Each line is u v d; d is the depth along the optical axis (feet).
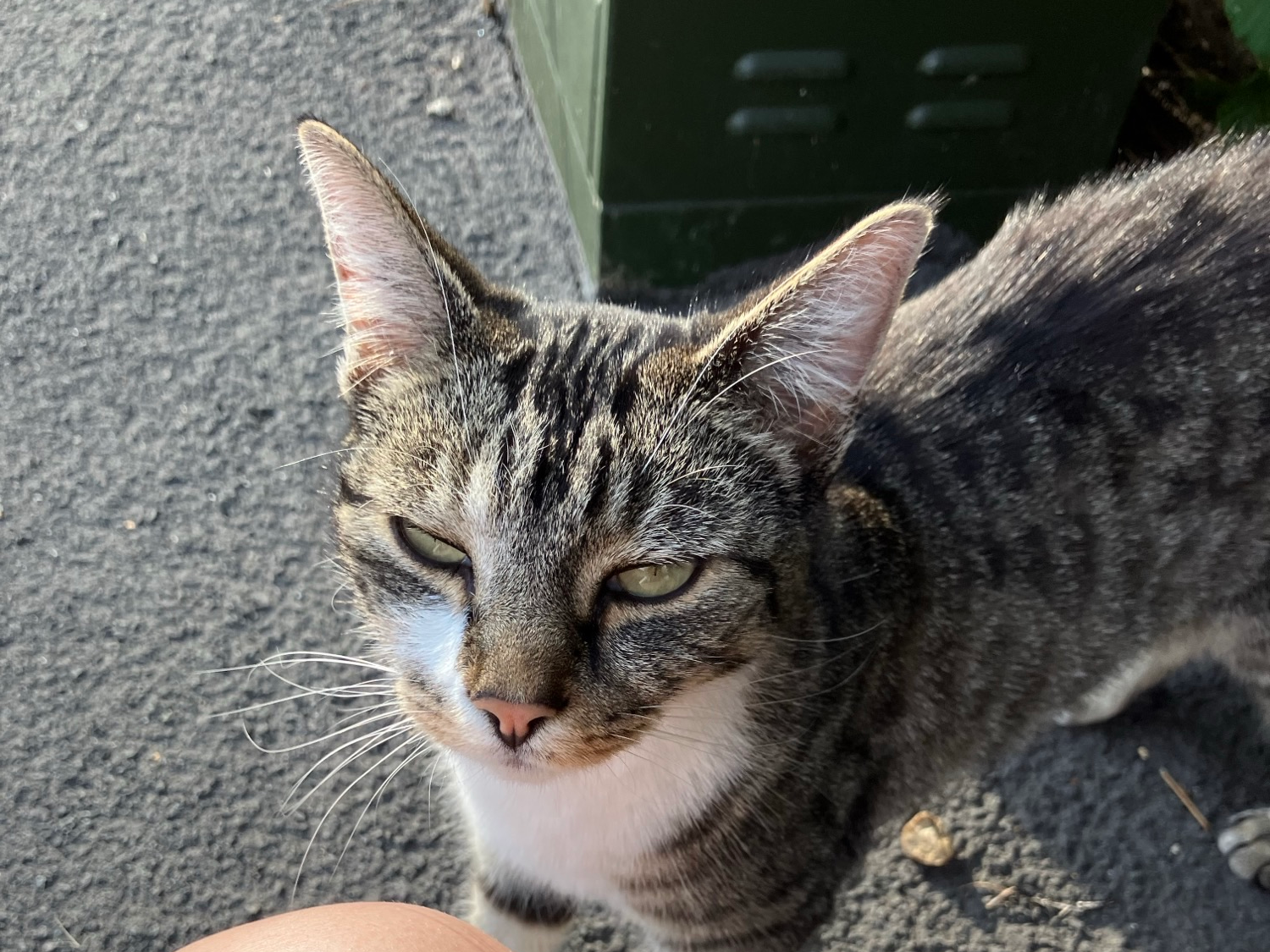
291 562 1.47
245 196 1.77
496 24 2.00
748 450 0.91
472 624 0.88
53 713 1.36
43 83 1.87
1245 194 1.15
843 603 1.00
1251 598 1.21
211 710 1.37
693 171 1.60
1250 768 1.39
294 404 1.58
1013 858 1.32
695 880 1.04
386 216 0.87
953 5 1.49
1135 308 1.11
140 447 1.54
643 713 0.92
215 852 1.29
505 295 0.98
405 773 1.34
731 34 1.47
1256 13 1.42
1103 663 1.21
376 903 0.84
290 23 1.97
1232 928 1.29
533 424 0.88
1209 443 1.11
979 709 1.15
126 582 1.44
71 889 1.26
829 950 1.26
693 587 0.90
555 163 1.82
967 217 1.75
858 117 1.58
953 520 1.07
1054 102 1.62
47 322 1.63
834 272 0.85
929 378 1.11
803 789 1.01
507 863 1.12
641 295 1.71
